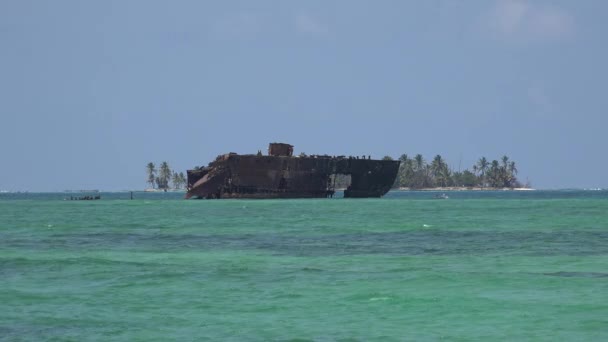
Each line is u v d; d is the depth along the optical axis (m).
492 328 90.38
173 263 148.50
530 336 86.75
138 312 100.88
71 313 100.31
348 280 124.81
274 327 92.06
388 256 161.75
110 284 122.81
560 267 139.38
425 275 129.00
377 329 90.69
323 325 92.88
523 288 114.94
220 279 126.94
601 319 93.44
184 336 88.25
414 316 97.12
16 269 139.25
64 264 145.38
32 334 89.31
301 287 118.19
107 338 87.56
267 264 146.75
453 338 86.38
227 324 93.75
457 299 106.81
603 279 122.75
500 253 166.12
